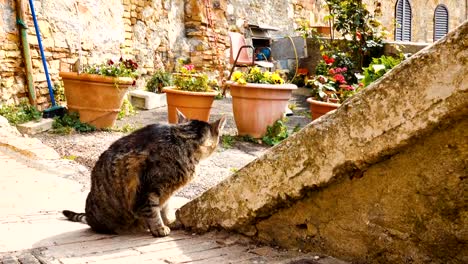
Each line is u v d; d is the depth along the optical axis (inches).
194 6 498.6
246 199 106.4
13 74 317.1
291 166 95.0
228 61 526.9
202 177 220.5
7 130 270.5
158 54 467.5
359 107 82.3
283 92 295.0
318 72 434.9
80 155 249.4
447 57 70.3
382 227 85.7
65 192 195.3
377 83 79.7
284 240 103.5
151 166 131.3
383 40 456.8
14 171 217.9
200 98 293.7
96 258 102.4
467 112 70.1
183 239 120.8
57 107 315.0
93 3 383.6
